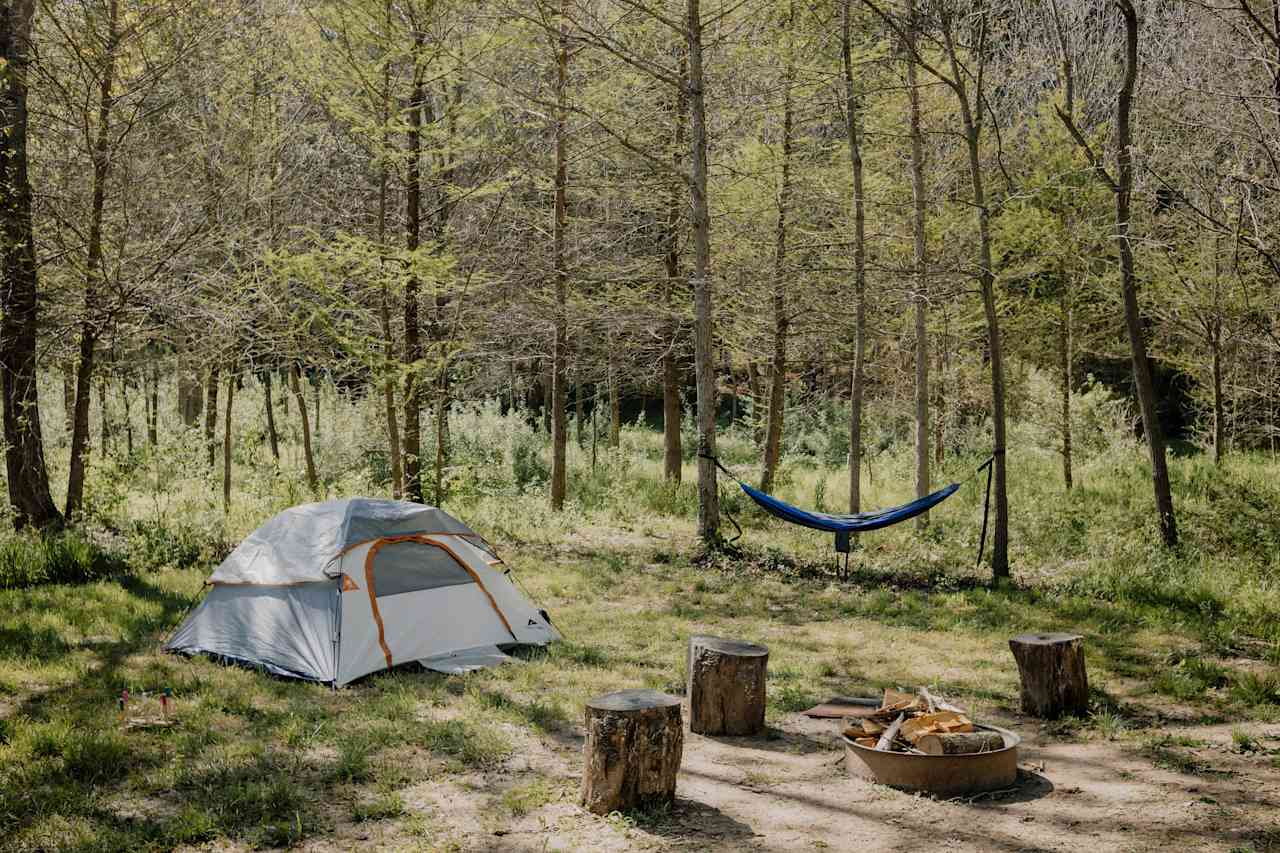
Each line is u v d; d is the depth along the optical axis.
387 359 13.21
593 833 4.64
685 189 16.20
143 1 11.27
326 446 20.59
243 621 7.88
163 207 12.05
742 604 10.20
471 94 15.04
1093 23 15.05
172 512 14.03
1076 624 9.23
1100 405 22.28
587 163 17.00
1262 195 9.39
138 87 11.74
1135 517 14.16
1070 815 4.83
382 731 6.03
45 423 22.48
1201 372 20.80
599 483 19.34
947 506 16.41
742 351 17.98
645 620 9.44
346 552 7.80
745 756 5.84
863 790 5.24
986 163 16.83
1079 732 6.24
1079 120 15.85
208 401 18.91
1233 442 23.75
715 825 4.75
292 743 5.84
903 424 24.59
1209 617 9.34
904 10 12.91
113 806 4.88
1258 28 8.86
